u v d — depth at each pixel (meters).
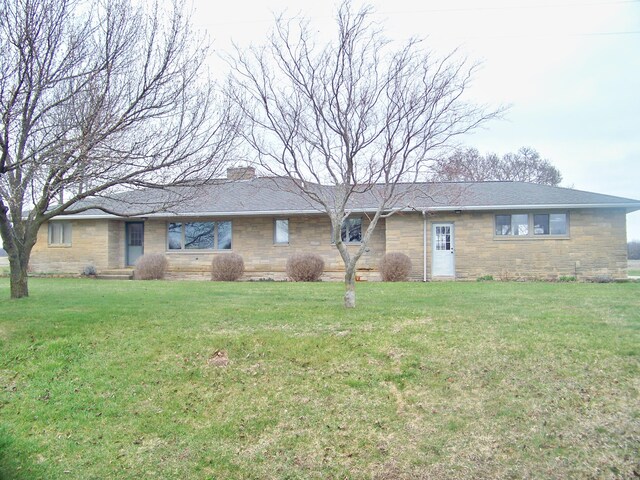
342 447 4.64
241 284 14.52
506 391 5.33
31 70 8.09
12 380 6.16
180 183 9.54
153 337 7.28
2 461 4.55
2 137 8.00
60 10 8.60
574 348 6.32
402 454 4.46
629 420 4.66
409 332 7.18
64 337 7.32
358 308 8.91
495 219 17.28
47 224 21.20
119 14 9.05
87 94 8.48
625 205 16.09
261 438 4.86
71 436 5.02
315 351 6.57
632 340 6.57
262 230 19.70
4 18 8.01
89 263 20.75
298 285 13.97
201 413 5.34
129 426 5.15
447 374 5.77
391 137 8.73
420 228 17.80
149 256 19.28
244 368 6.24
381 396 5.42
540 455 4.29
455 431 4.72
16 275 10.59
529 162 42.50
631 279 16.25
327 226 19.22
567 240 16.80
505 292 11.48
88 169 8.38
